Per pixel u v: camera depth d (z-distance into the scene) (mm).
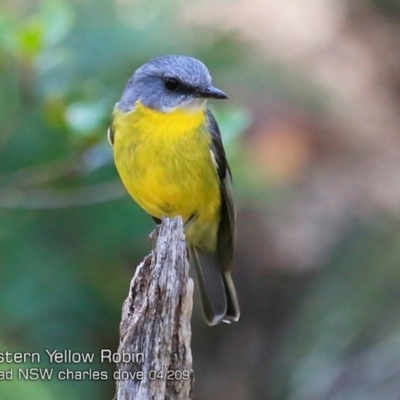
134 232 12305
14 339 11625
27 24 10641
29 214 12273
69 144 11180
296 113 15195
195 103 9133
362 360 13336
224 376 14883
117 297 12555
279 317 14930
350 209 14953
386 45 16656
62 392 11328
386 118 15914
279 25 15938
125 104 9336
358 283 14234
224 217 9977
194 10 14344
